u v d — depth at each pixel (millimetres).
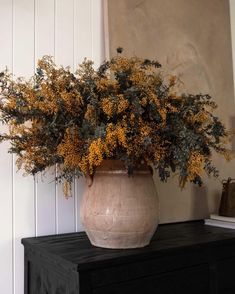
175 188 1863
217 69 2113
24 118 1170
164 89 1199
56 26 1631
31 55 1557
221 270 1364
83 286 1049
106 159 1212
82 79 1198
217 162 2006
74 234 1531
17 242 1462
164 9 1908
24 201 1490
